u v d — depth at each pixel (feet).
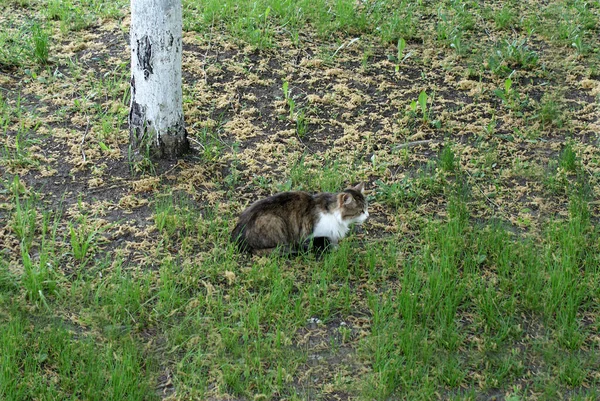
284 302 16.06
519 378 15.43
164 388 15.17
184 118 18.86
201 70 20.10
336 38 21.31
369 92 19.99
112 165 18.13
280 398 15.12
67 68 20.10
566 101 19.93
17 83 19.66
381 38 21.31
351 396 15.17
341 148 18.75
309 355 15.60
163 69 17.72
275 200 16.75
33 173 17.93
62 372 15.12
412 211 17.58
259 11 21.75
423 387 15.20
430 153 18.79
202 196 17.71
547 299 16.24
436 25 21.84
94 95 19.42
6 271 16.20
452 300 16.15
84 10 21.84
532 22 21.93
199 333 15.69
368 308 16.16
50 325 15.65
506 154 18.81
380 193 17.84
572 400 15.16
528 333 15.94
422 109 19.21
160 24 17.49
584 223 17.42
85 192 17.67
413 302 15.97
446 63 20.74
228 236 16.99
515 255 16.84
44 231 16.61
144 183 17.78
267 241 16.70
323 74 20.31
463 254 16.94
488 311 16.05
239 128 19.02
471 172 18.39
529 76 20.51
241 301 16.11
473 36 21.62
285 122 19.24
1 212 17.20
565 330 15.88
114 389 14.90
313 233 16.84
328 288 16.38
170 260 16.60
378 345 15.58
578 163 18.56
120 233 17.01
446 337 15.76
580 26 21.86
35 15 21.68
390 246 16.94
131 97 18.06
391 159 18.60
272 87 19.93
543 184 18.21
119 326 15.72
